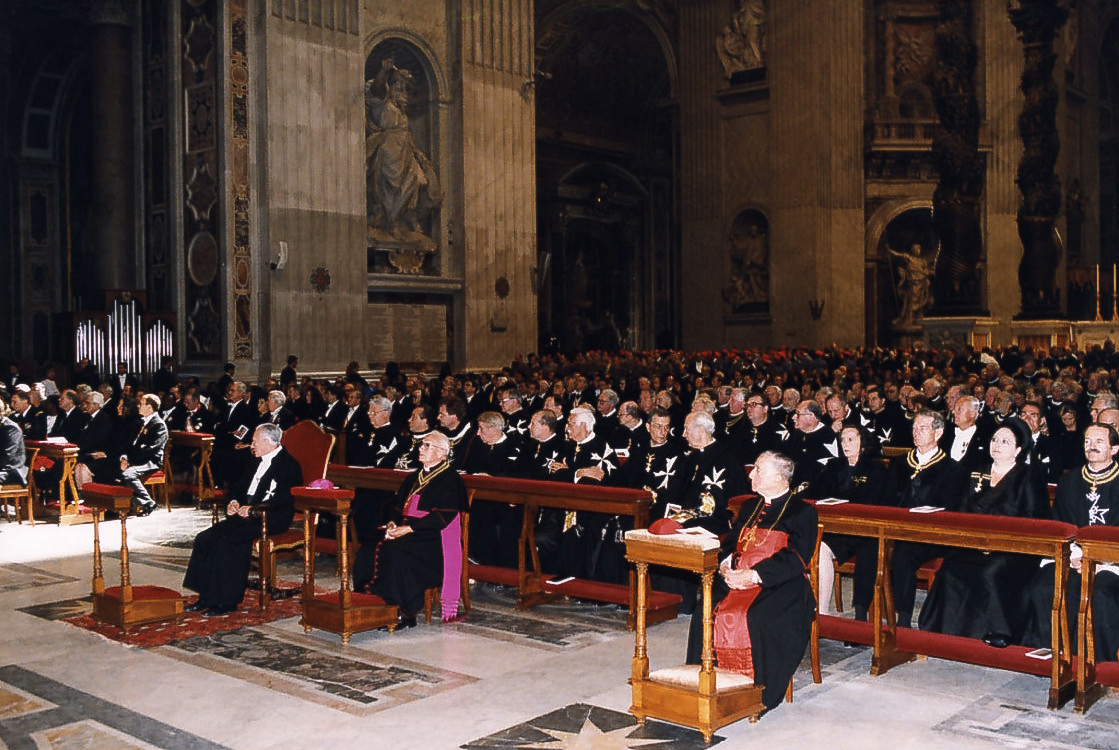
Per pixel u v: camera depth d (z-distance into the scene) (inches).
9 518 568.4
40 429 626.5
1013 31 1478.8
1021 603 298.2
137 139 918.4
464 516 365.1
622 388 833.5
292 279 866.1
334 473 426.6
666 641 333.4
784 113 1373.0
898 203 1514.5
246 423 652.1
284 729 258.5
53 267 1152.8
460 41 984.3
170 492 628.4
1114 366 988.6
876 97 1534.2
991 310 1481.3
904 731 252.7
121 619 346.9
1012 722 258.2
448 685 289.9
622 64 1689.2
